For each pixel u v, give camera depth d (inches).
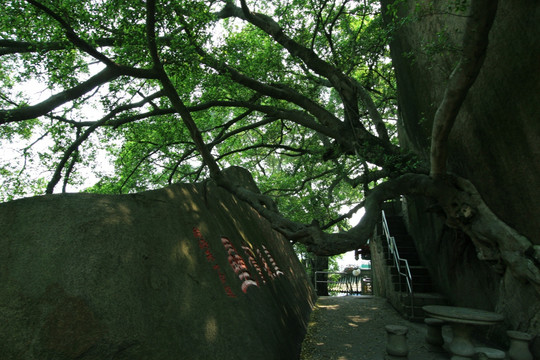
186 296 154.4
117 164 484.1
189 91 356.2
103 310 120.0
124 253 140.6
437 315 228.4
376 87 560.1
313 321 361.7
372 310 418.0
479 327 291.3
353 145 333.7
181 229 188.2
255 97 410.9
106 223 145.1
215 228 232.1
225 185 239.9
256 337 178.7
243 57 382.9
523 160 227.5
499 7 236.7
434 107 323.6
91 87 295.4
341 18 456.4
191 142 434.0
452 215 274.2
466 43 177.5
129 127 432.8
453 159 307.6
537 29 206.4
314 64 361.4
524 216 233.9
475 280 305.0
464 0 195.2
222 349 149.8
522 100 221.5
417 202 446.9
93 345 112.5
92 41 247.6
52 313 114.4
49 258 125.3
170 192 207.6
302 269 537.3
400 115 473.7
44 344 109.0
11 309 113.3
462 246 319.0
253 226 352.2
